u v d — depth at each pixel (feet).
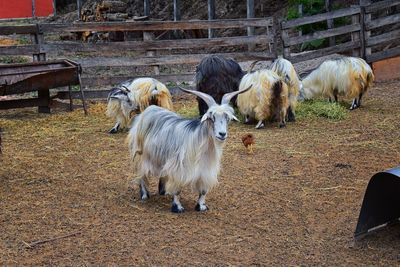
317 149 26.43
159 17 70.69
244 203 19.86
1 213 19.06
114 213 18.99
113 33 58.29
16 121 32.83
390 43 49.52
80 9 73.00
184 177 18.20
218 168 18.70
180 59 39.55
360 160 24.68
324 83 34.27
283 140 27.99
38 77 32.91
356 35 43.65
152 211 19.17
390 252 16.20
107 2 60.75
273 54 41.50
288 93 30.66
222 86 30.86
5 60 49.24
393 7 53.01
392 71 43.70
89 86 39.99
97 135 29.63
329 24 50.47
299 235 17.33
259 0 65.62
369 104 35.60
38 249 16.39
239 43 40.75
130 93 28.53
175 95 39.86
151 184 21.94
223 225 18.01
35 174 23.34
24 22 80.12
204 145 18.01
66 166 24.41
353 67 33.24
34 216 18.81
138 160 19.76
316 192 20.90
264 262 15.64
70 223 18.21
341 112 32.48
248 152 25.89
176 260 15.70
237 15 65.16
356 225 17.47
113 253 16.12
